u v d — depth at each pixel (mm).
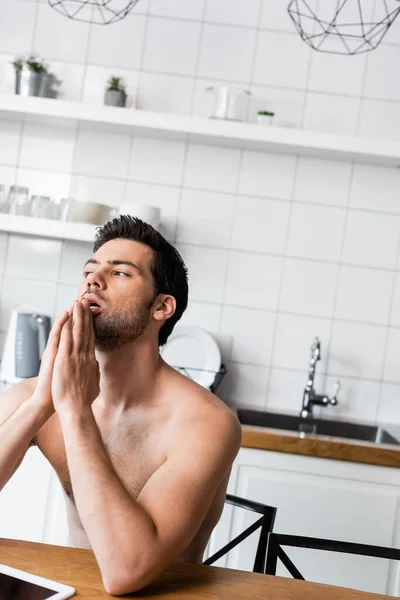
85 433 1185
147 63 2795
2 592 998
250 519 2252
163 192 2814
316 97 2783
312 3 2773
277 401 2812
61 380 1229
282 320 2812
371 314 2803
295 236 2805
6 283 2840
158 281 1338
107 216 2662
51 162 2822
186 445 1229
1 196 2645
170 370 1386
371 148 2562
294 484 2250
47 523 2260
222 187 2805
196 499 1167
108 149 2816
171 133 2664
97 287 1305
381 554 1393
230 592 1104
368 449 2230
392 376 2803
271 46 2783
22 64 2623
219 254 2812
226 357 2812
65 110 2576
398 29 2773
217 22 2787
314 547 1398
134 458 1325
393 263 2801
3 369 2604
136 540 1069
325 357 2807
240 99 2607
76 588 1051
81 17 2793
